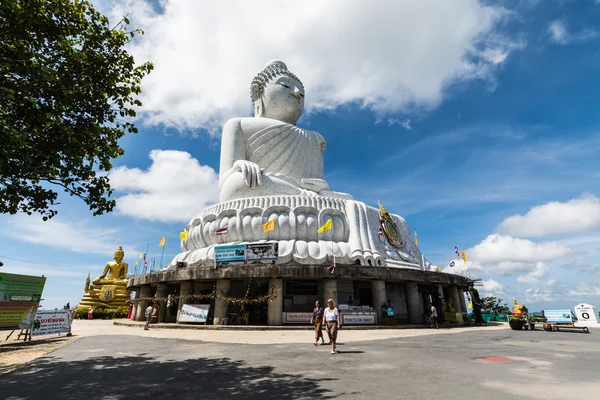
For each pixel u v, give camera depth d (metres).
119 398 6.80
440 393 6.76
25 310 18.36
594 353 11.74
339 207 27.78
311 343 14.62
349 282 26.28
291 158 32.91
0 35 9.35
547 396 6.51
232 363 10.13
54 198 11.04
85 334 19.25
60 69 10.38
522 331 21.09
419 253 34.78
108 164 11.38
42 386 7.74
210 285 25.86
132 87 11.84
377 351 12.19
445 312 27.89
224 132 33.19
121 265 45.97
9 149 8.01
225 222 26.34
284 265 22.16
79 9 10.77
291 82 37.16
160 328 22.86
